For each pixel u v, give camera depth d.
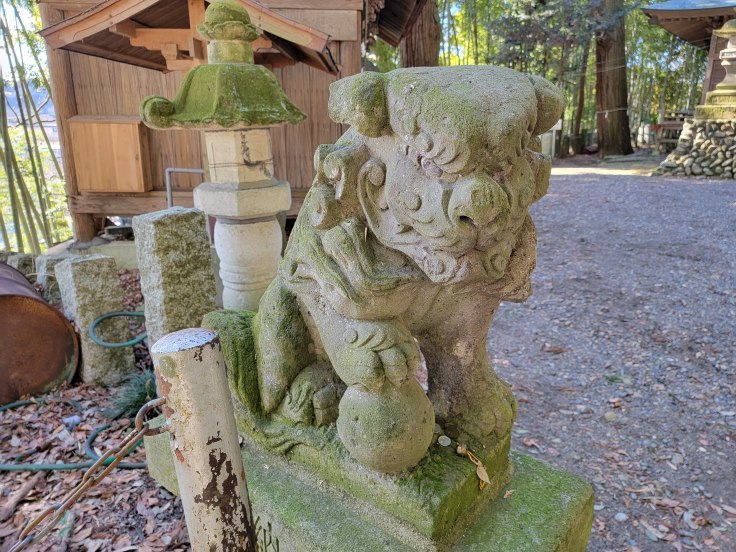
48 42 3.53
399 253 1.22
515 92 0.98
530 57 13.95
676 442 2.78
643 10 11.97
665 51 17.91
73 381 3.20
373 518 1.42
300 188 5.62
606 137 14.74
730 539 2.16
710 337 3.88
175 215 2.75
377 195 1.15
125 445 1.09
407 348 1.25
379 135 1.09
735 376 3.35
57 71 5.25
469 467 1.40
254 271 3.03
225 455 1.17
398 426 1.26
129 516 2.12
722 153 10.19
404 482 1.33
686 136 10.74
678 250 5.96
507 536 1.38
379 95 1.05
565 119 19.17
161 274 2.73
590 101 19.05
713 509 2.32
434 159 0.97
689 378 3.37
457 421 1.49
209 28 2.77
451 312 1.35
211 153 2.97
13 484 2.33
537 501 1.51
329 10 4.89
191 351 1.09
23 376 3.02
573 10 12.48
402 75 1.03
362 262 1.19
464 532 1.40
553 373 3.52
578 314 4.41
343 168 1.14
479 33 17.61
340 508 1.48
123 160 5.36
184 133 5.47
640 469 2.59
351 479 1.44
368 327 1.25
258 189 2.91
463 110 0.93
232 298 3.09
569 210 8.22
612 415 3.03
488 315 1.37
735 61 10.12
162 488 2.27
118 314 3.13
